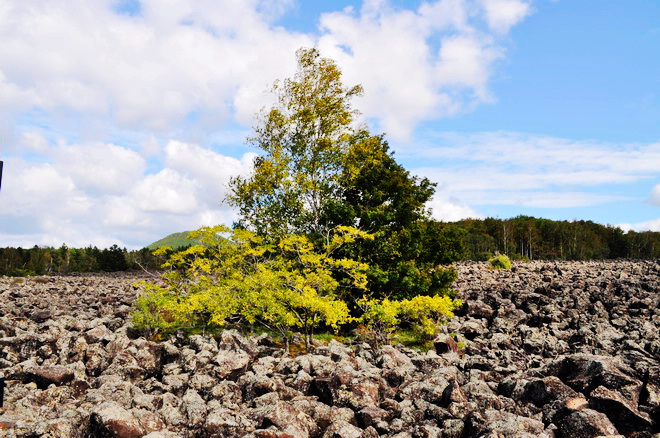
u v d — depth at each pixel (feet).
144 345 52.13
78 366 46.68
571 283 120.26
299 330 70.03
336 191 76.18
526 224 367.04
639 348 54.24
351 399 38.04
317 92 78.59
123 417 31.37
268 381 40.42
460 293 107.55
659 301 88.02
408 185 73.15
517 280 134.51
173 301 64.28
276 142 77.20
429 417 34.94
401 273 70.49
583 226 399.65
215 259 69.00
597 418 29.43
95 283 162.61
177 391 42.60
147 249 322.34
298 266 67.26
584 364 38.52
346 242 67.51
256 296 56.80
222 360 46.88
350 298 70.74
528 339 64.49
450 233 78.95
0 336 63.57
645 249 352.08
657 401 34.19
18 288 128.98
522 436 27.84
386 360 48.62
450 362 50.60
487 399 35.63
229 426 32.65
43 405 36.65
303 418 34.01
